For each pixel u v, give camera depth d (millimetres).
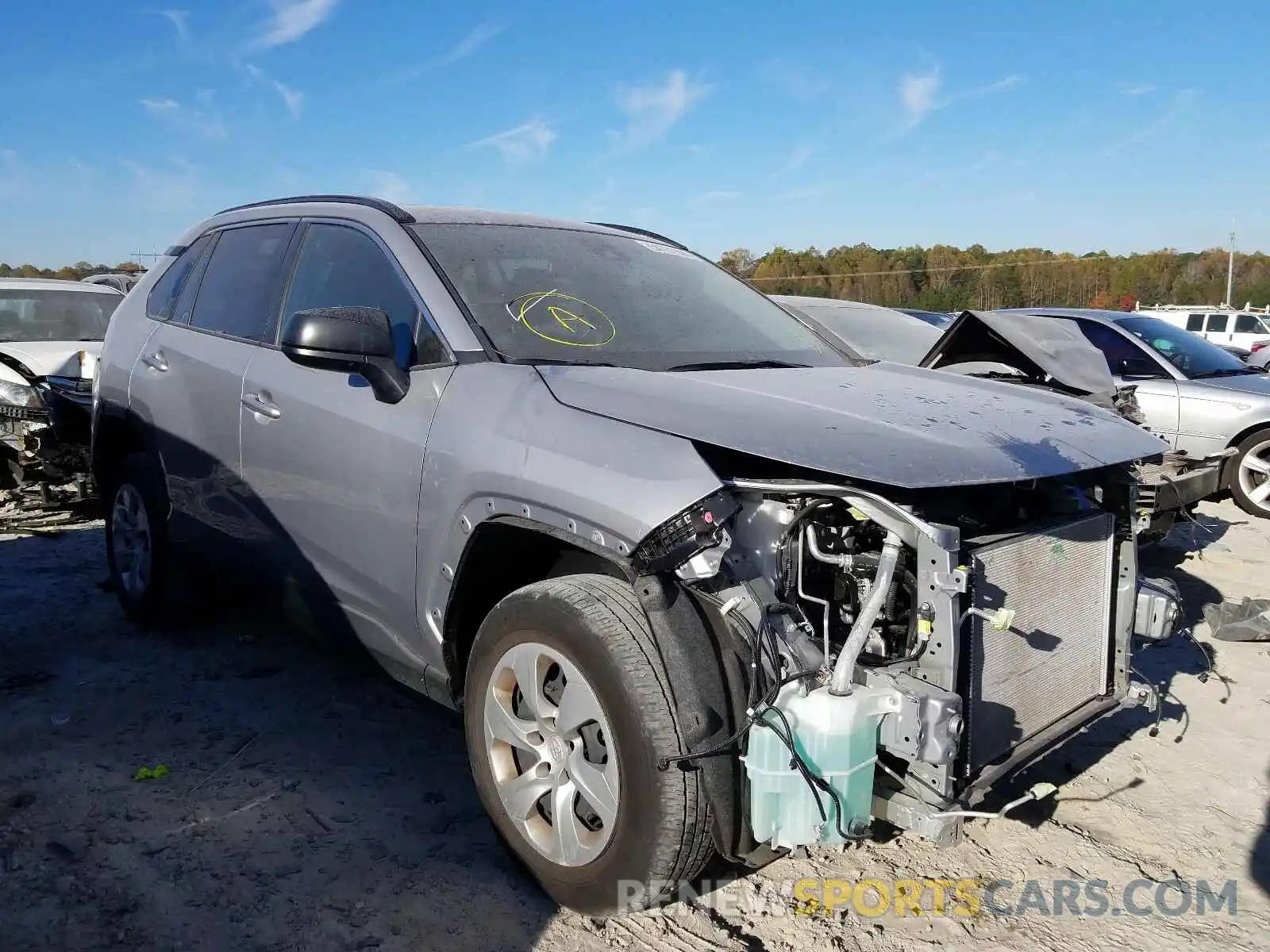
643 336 3354
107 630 4844
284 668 4398
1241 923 2812
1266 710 4266
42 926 2590
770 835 2334
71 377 7188
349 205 3793
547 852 2691
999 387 3369
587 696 2506
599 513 2461
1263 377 9141
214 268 4383
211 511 4031
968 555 2516
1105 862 3092
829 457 2387
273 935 2594
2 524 6949
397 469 3061
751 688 2354
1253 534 7625
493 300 3242
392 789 3365
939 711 2305
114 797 3256
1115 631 3146
